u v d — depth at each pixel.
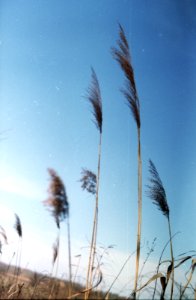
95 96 2.74
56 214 1.88
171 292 1.92
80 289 1.99
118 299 1.90
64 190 1.87
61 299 1.88
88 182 2.34
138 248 2.06
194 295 1.92
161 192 2.31
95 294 1.96
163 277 1.94
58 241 2.22
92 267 2.03
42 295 1.99
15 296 2.05
